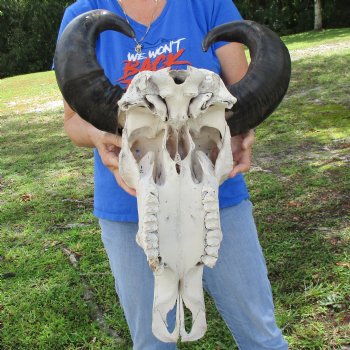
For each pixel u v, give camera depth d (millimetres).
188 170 1623
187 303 1735
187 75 1508
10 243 4922
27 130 9500
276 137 7086
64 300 3900
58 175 6727
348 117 7621
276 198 5133
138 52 2109
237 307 2230
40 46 28891
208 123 1629
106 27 1768
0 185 6566
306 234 4367
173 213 1621
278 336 2301
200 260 1674
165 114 1525
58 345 3430
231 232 2139
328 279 3727
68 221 5305
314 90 9586
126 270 2178
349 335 3170
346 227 4398
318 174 5598
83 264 4348
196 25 2125
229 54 2158
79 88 1698
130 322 2279
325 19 26609
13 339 3521
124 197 2131
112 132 1766
